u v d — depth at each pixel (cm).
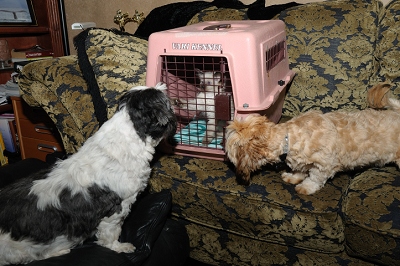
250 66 175
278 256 185
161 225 188
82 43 223
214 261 206
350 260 172
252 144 170
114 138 168
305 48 237
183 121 236
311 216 165
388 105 196
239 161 173
